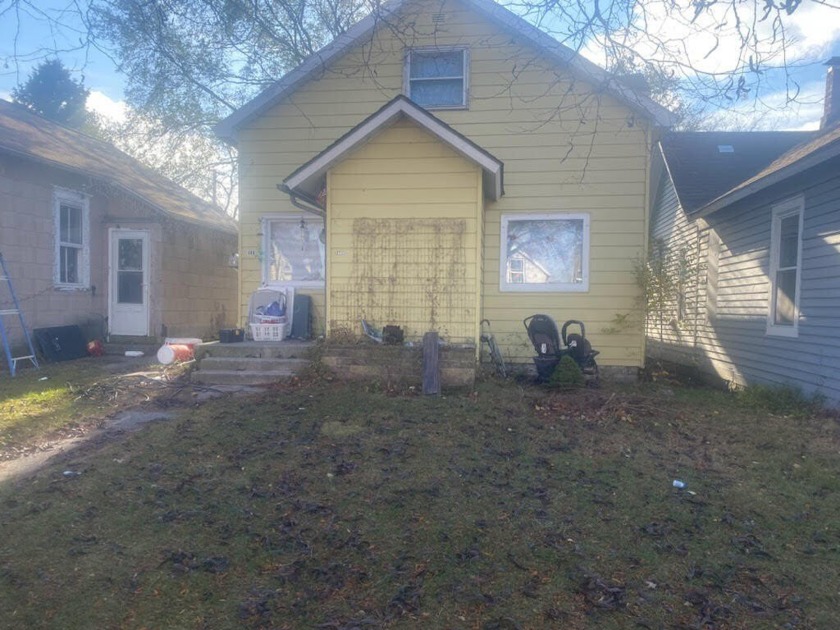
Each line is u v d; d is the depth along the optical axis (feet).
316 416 23.88
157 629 11.44
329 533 14.79
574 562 13.70
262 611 11.93
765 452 21.15
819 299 28.27
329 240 31.81
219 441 21.03
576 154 36.42
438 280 31.35
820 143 29.17
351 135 30.73
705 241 43.47
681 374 42.50
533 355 36.86
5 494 16.75
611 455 20.29
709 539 14.84
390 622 11.67
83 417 24.43
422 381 28.30
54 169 40.14
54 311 40.45
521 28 32.83
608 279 36.52
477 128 37.17
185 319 49.37
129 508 15.92
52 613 11.80
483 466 18.97
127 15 24.20
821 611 12.14
